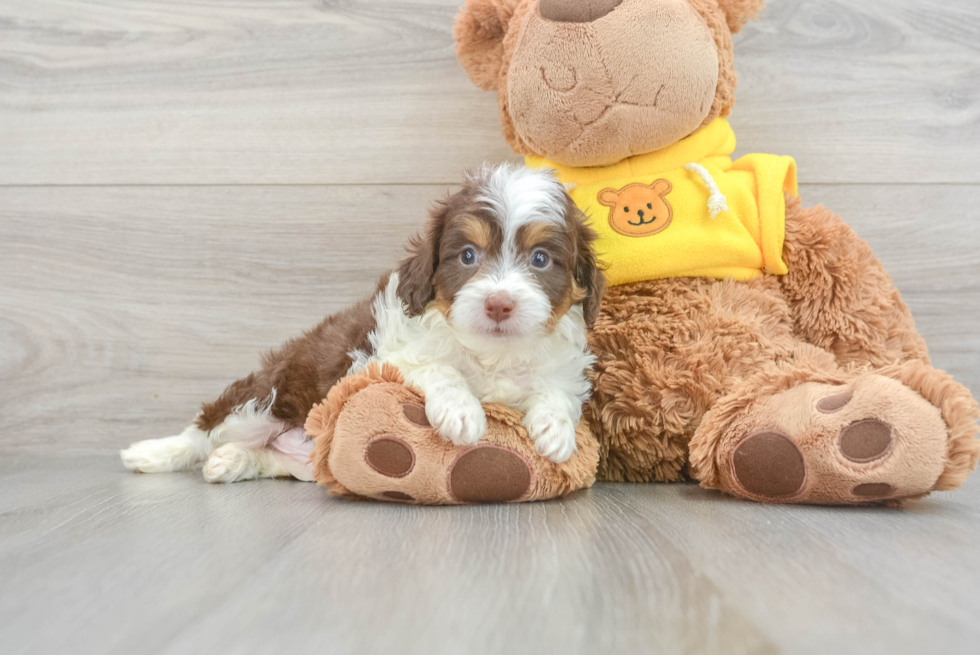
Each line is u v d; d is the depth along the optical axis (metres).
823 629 0.90
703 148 2.19
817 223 2.14
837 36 2.66
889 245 2.69
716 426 1.73
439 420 1.67
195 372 2.78
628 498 1.79
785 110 2.67
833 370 1.76
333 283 2.76
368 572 1.15
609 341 2.07
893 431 1.53
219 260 2.76
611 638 0.88
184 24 2.74
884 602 1.00
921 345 2.16
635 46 1.97
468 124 2.72
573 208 1.93
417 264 1.88
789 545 1.29
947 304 2.68
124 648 0.88
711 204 2.06
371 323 2.05
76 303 2.77
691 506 1.67
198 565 1.21
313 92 2.74
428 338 1.88
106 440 2.78
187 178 2.76
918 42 2.66
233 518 1.58
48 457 2.77
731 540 1.33
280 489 2.01
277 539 1.37
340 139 2.74
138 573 1.17
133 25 2.75
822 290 2.11
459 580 1.11
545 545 1.31
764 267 2.14
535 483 1.71
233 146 2.75
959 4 2.66
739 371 1.96
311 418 1.76
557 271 1.82
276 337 2.77
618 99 2.01
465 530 1.43
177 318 2.77
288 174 2.75
